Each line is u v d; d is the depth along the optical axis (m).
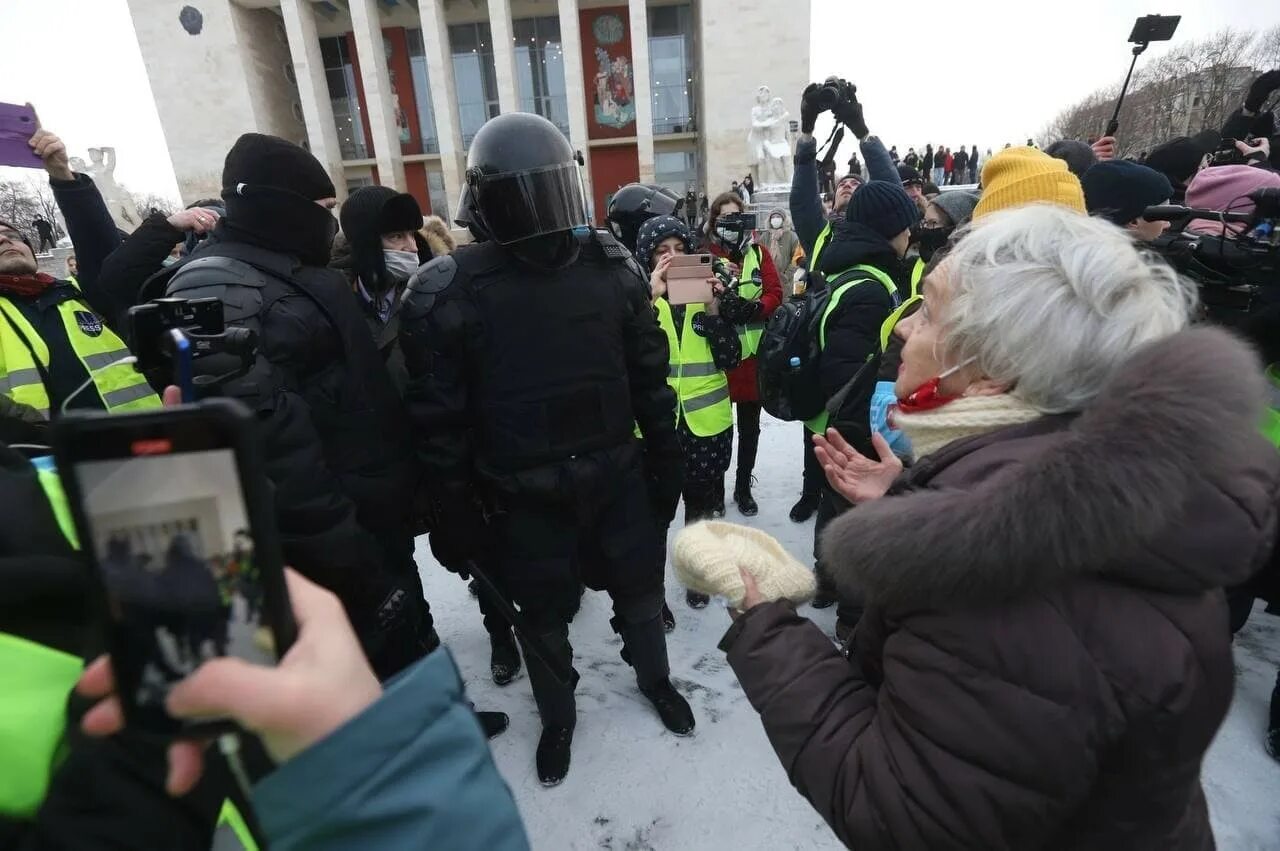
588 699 2.43
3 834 0.47
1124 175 2.46
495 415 1.79
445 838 0.49
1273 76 4.47
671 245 3.16
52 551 0.54
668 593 3.07
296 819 0.46
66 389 2.27
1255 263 2.00
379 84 24.50
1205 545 0.62
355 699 0.48
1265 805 1.81
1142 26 3.43
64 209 2.55
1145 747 0.65
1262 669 2.32
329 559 1.44
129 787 0.48
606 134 27.08
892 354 2.00
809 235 3.36
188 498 0.43
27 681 0.48
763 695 0.94
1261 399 0.63
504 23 23.20
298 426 1.39
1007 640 0.65
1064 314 0.73
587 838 1.88
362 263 2.48
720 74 22.95
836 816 0.80
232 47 23.84
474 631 2.94
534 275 1.77
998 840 0.67
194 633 0.44
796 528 3.61
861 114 3.22
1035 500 0.60
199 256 1.60
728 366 3.09
